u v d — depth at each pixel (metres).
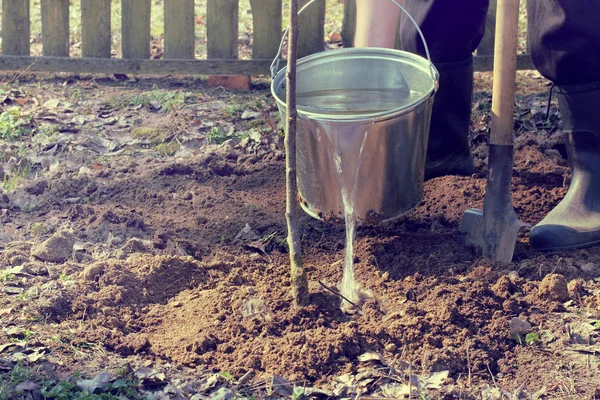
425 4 2.32
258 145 2.81
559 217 2.19
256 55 3.43
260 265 2.18
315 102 2.18
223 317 1.92
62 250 2.20
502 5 2.03
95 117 3.06
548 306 1.97
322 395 1.64
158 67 3.42
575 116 2.17
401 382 1.69
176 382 1.66
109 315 1.93
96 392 1.60
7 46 3.45
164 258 2.14
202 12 4.42
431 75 2.08
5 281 2.06
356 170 2.00
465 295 1.97
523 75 3.52
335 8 4.36
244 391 1.65
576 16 2.06
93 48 3.46
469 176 2.48
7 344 1.75
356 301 1.99
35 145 2.82
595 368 1.73
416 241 2.21
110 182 2.54
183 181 2.55
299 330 1.87
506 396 1.64
